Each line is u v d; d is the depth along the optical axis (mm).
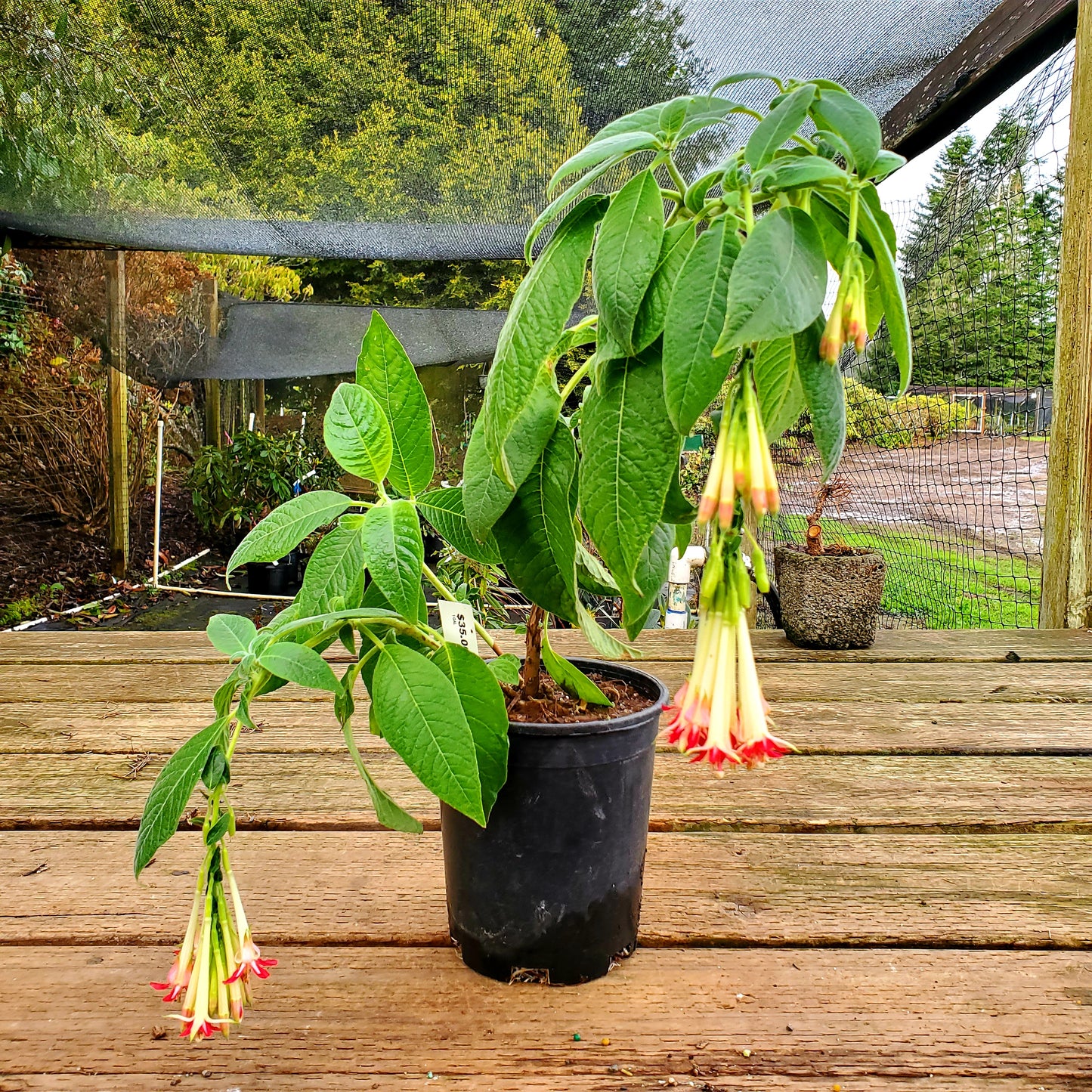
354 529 865
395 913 1067
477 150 3029
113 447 5422
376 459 838
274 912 1067
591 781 890
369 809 1344
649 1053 828
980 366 2867
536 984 930
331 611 813
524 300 740
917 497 3148
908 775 1486
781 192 668
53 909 1072
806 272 591
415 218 3559
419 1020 873
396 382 893
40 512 5492
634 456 698
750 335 542
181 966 686
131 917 1056
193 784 690
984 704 1863
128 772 1479
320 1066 811
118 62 2756
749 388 576
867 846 1250
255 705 1858
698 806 1360
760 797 1396
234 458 6551
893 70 2691
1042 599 2688
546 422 835
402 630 868
